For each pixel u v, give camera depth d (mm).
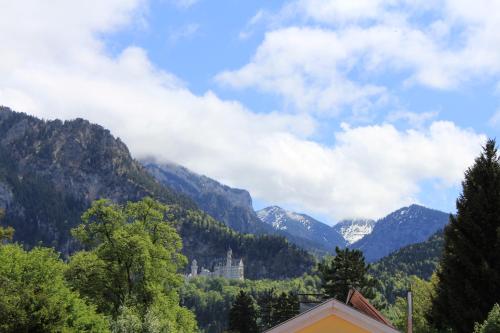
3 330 34312
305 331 24234
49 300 37094
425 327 47094
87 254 55969
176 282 59719
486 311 36344
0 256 40250
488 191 39688
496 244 37438
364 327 24047
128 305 52406
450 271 39062
